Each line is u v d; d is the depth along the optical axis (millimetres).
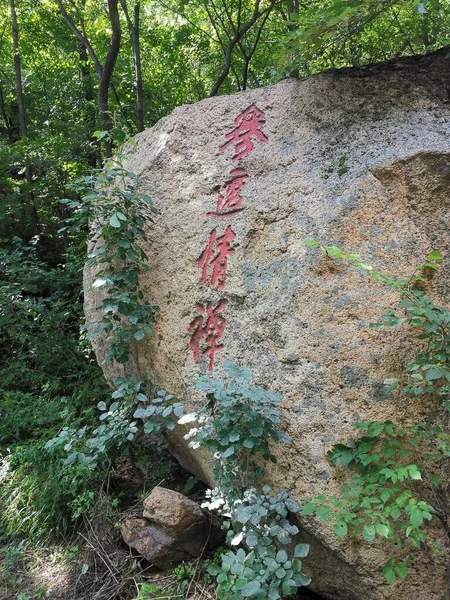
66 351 5633
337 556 2328
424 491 2277
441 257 2123
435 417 2309
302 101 2986
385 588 2264
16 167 9281
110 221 3135
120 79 8836
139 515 3240
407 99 2734
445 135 2562
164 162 3477
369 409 2332
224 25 7719
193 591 2844
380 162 2570
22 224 8562
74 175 7941
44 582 3141
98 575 3094
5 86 9672
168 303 3229
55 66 9586
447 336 2201
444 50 2861
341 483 2322
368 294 2436
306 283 2541
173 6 7910
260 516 2252
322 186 2686
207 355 2938
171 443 3676
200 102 3500
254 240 2850
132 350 3551
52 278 6406
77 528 3461
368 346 2377
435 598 2240
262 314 2674
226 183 3109
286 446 2479
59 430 4348
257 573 2215
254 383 2613
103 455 3328
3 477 3943
